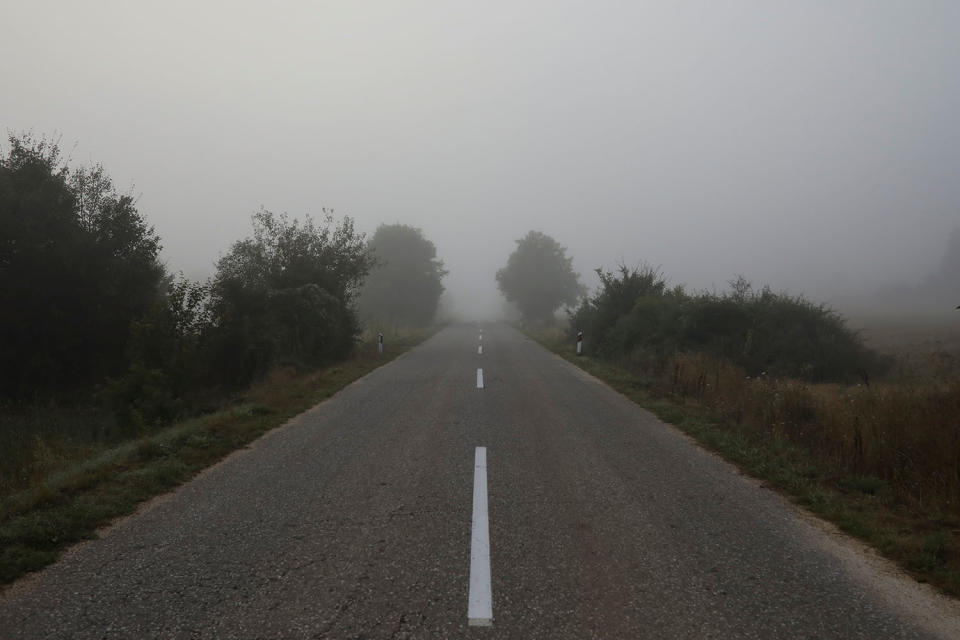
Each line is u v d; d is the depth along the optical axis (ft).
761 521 16.25
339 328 63.41
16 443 32.42
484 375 50.29
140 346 37.83
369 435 27.27
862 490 19.40
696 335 56.34
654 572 12.89
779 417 28.22
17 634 10.31
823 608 11.37
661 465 22.02
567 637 10.23
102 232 50.37
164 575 12.71
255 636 10.24
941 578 12.69
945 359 50.60
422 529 15.44
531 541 14.62
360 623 10.67
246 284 56.08
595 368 54.70
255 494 18.60
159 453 23.38
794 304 56.90
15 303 44.68
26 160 48.11
